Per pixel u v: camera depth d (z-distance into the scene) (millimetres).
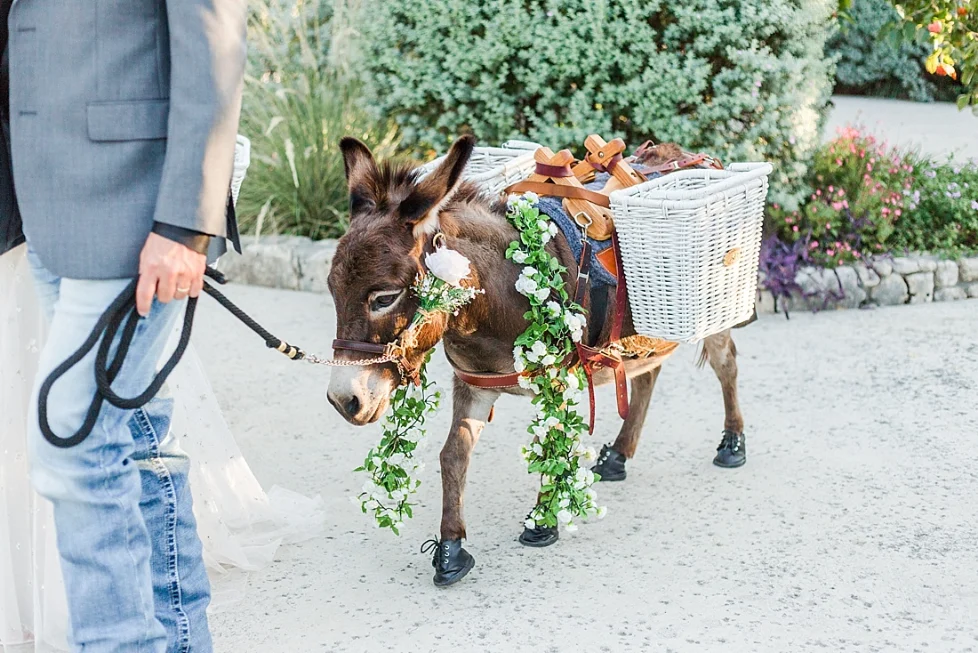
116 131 2143
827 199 6758
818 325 6059
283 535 3666
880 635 2947
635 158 4039
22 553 2963
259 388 5281
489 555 3529
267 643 3010
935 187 7117
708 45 6273
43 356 2232
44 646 2916
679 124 6395
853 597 3158
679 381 5250
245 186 7703
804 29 6441
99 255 2158
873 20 13523
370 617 3143
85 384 2211
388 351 2805
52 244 2176
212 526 3361
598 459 4156
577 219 3252
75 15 2135
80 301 2209
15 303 2824
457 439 3334
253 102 7961
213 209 2092
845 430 4520
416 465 3332
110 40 2135
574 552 3535
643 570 3383
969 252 6730
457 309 2908
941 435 4414
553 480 3285
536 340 3086
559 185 3281
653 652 2893
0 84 2373
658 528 3689
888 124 11461
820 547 3488
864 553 3434
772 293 6289
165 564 2545
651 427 4676
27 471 2922
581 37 6469
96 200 2160
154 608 2467
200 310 6590
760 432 4555
